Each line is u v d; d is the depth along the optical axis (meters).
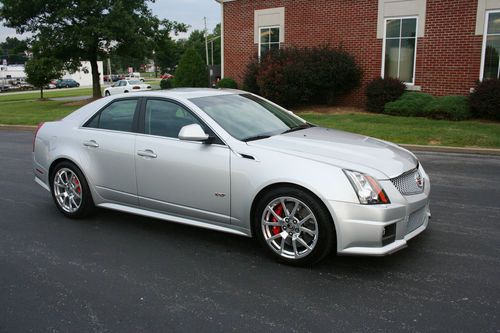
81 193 5.57
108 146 5.27
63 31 25.36
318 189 3.91
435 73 14.68
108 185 5.35
